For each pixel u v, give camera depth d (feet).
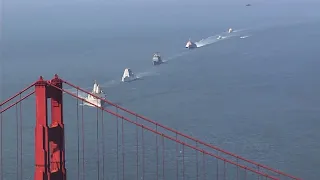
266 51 322.96
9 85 250.98
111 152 164.04
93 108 207.00
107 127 186.80
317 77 256.11
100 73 272.31
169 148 166.50
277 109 207.51
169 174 148.97
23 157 159.84
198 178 146.92
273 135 179.01
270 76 259.80
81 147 168.04
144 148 166.71
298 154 163.63
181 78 259.19
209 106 212.43
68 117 197.88
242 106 211.82
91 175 148.46
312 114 200.54
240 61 295.28
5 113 201.26
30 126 187.73
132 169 152.25
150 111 207.72
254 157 162.09
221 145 171.73
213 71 272.31
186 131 184.55
